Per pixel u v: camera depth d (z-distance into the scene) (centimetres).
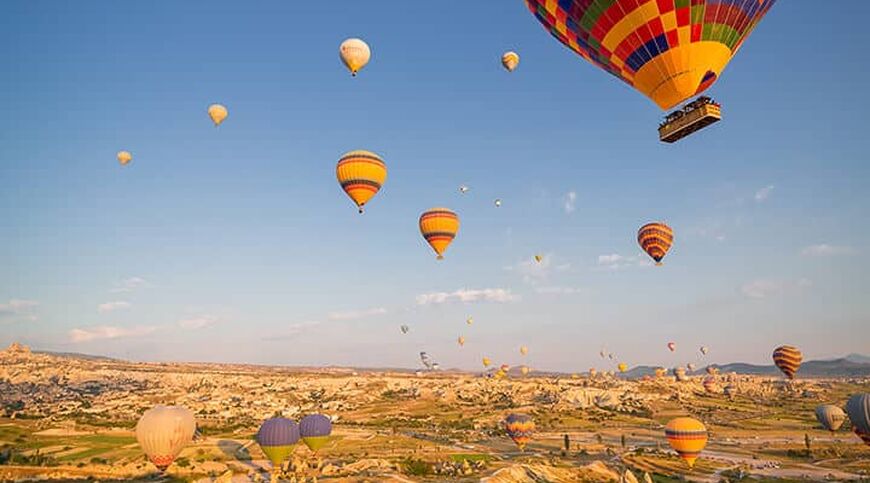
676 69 3023
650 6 2909
